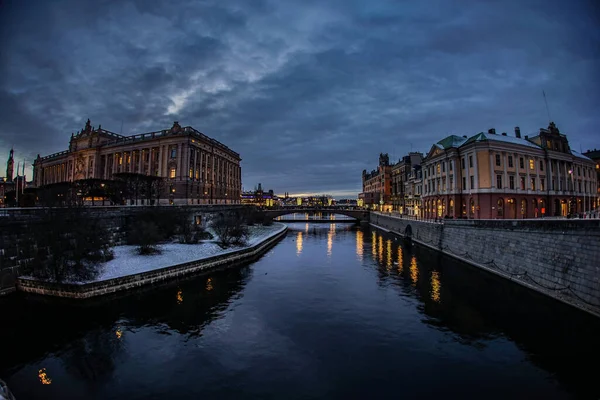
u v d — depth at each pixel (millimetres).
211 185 90812
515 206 50688
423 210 70375
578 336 17312
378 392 12625
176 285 28562
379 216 90812
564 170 58125
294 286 28234
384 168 123000
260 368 14516
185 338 17688
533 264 25859
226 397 12375
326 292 26328
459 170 55250
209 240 46000
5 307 22109
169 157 79375
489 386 13016
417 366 14617
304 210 110812
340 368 14469
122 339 17531
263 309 22312
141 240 34969
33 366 14750
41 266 24750
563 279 22328
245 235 50125
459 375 13844
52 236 25062
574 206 58562
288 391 12727
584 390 12656
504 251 30141
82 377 13875
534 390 12719
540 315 20406
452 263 37688
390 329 18766
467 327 18906
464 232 38375
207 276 32000
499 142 49875
